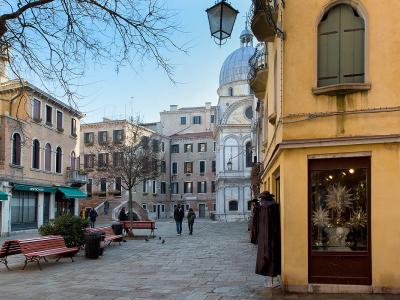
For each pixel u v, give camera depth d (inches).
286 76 363.6
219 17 302.0
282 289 346.0
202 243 784.9
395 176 334.6
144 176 1333.7
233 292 352.8
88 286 386.3
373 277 333.1
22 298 339.3
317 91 352.5
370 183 341.4
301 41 362.9
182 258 574.2
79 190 1530.5
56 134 1403.8
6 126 1111.0
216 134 2331.4
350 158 348.5
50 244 535.2
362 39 354.0
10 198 1115.9
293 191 353.4
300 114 356.5
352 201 349.1
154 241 829.8
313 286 342.3
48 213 1337.4
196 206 2802.7
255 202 628.4
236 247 706.8
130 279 420.5
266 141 643.5
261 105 863.1
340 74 357.1
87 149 2298.2
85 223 629.9
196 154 2844.5
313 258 347.3
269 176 578.2
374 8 346.9
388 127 337.7
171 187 2871.6
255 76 624.1
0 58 260.5
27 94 319.3
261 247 363.3
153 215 2566.4
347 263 341.4
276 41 429.1
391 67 340.8
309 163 356.2
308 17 362.9
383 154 338.0
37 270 481.1
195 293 351.6
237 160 2162.9
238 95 2321.6
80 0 246.1
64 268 494.6
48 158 1350.9
